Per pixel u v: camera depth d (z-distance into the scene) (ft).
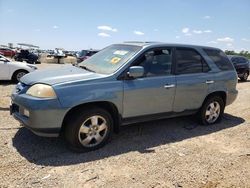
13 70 39.70
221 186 12.92
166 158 15.35
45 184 12.07
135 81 16.63
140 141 17.60
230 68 22.61
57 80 14.88
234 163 15.35
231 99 22.79
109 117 15.99
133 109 16.80
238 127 21.79
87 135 15.39
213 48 21.90
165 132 19.61
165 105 18.30
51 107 14.15
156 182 12.83
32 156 14.55
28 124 14.43
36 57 103.76
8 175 12.57
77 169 13.51
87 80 15.17
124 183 12.58
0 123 19.25
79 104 14.78
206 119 21.52
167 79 18.07
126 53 17.49
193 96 19.76
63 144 16.25
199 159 15.55
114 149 16.08
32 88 14.84
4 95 29.22
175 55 18.94
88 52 90.48
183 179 13.29
